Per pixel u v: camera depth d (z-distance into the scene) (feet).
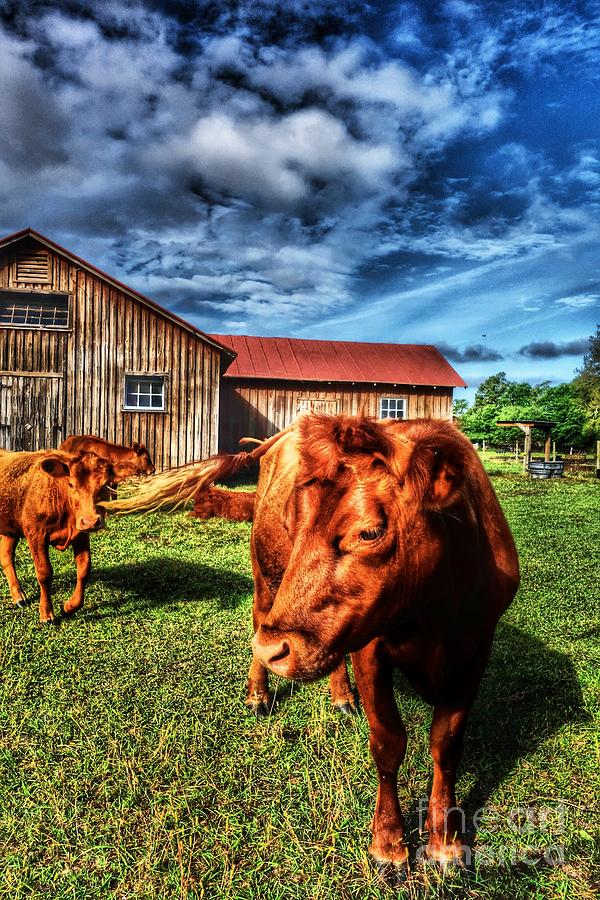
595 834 8.79
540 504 44.37
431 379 73.46
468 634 8.04
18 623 17.22
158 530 31.30
